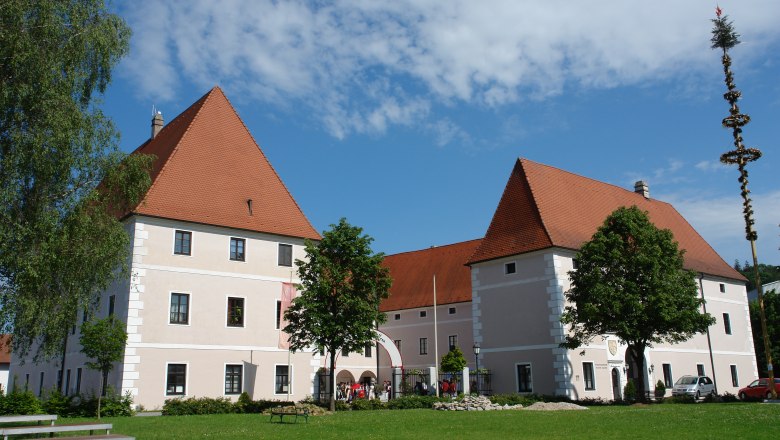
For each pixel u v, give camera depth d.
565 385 35.03
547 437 15.81
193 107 41.50
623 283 31.55
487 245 41.44
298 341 30.73
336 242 30.77
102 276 22.92
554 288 36.75
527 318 37.75
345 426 19.92
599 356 37.69
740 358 50.22
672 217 53.12
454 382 39.59
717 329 48.81
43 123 20.91
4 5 20.38
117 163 23.52
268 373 35.34
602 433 16.58
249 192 38.09
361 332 30.09
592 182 47.50
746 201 36.31
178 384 32.06
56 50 21.80
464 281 57.12
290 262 37.72
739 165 36.84
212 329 33.72
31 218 20.92
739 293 52.41
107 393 29.28
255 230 36.22
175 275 33.03
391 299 61.81
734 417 20.58
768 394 42.12
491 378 38.88
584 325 33.25
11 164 20.19
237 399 33.72
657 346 42.62
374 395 46.69
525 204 40.72
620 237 32.78
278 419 23.83
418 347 58.16
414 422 21.08
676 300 31.78
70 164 21.53
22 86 20.20
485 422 20.50
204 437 16.75
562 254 37.84
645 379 40.91
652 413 23.61
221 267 34.78
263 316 35.81
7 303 20.73
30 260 20.34
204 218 34.53
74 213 21.84
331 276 30.36
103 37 22.73
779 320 59.81
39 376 42.16
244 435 17.23
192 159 36.72
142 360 31.08
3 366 64.06
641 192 52.75
